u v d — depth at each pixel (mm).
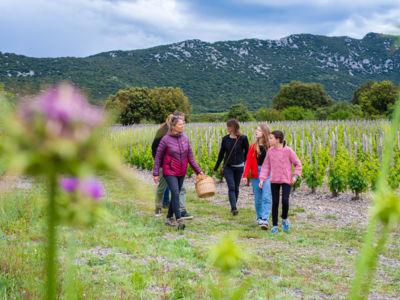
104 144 374
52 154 344
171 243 5453
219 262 726
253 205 9070
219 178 12961
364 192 9484
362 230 6730
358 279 507
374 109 63000
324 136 17141
